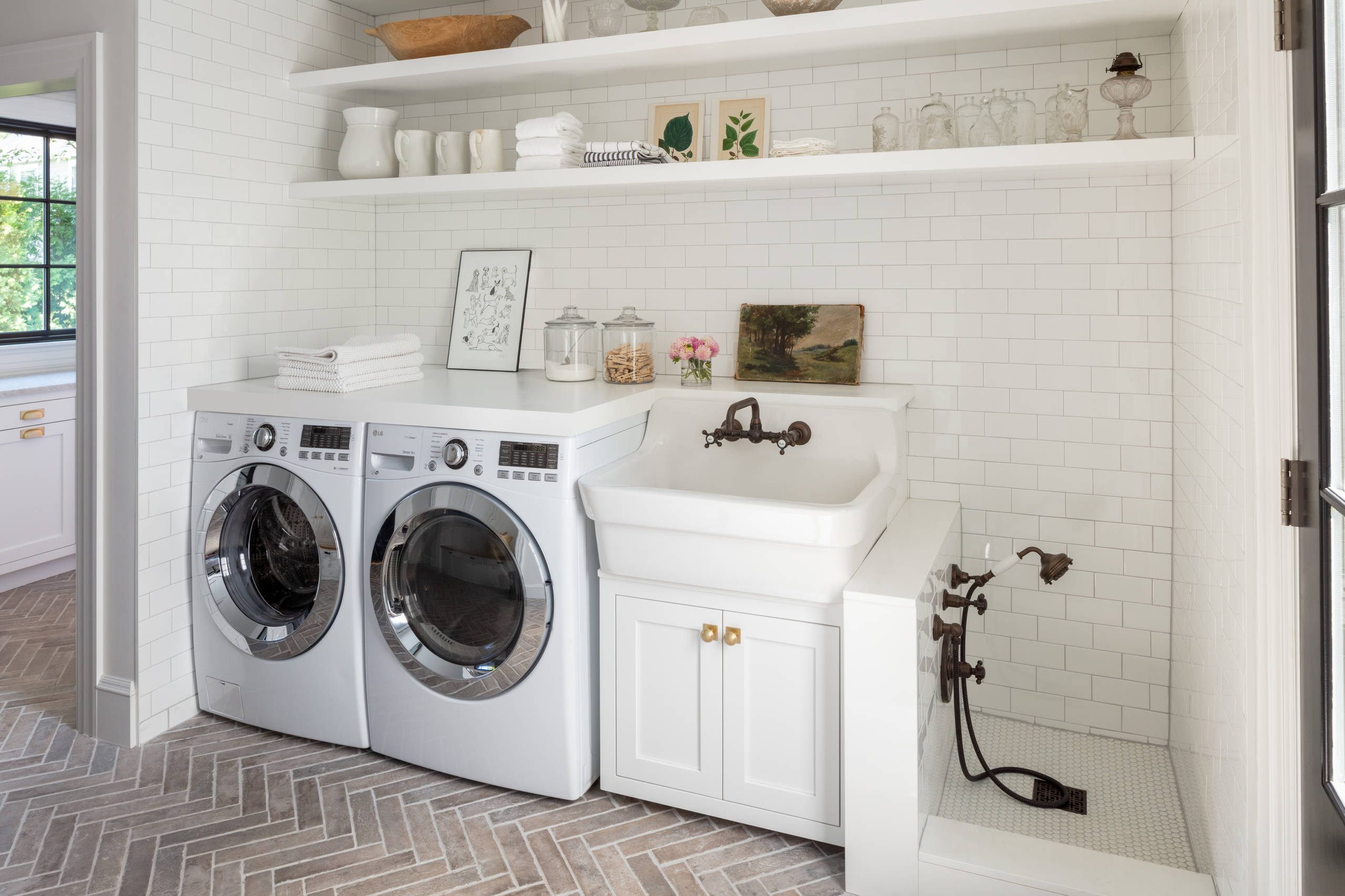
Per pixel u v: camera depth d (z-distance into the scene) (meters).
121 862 2.17
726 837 2.29
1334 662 1.29
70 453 4.14
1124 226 2.58
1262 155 1.49
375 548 2.53
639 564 2.29
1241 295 1.57
